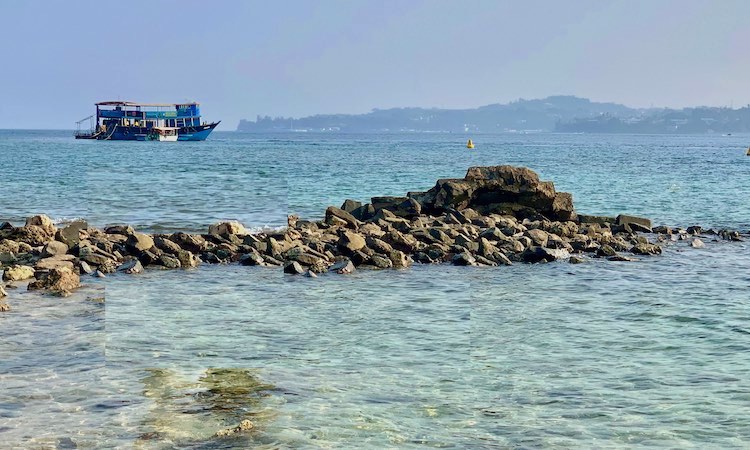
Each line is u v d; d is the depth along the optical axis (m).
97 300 15.66
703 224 37.12
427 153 129.88
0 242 25.09
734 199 48.72
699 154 135.25
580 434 10.59
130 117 172.12
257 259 22.77
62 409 10.50
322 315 15.56
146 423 10.10
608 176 70.06
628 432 10.69
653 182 62.53
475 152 138.88
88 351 12.16
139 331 13.08
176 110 175.88
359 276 21.56
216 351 12.41
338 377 12.09
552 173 74.75
